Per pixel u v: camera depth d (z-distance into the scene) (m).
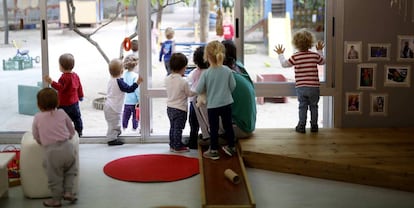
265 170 5.05
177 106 5.51
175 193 4.49
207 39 5.90
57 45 5.96
